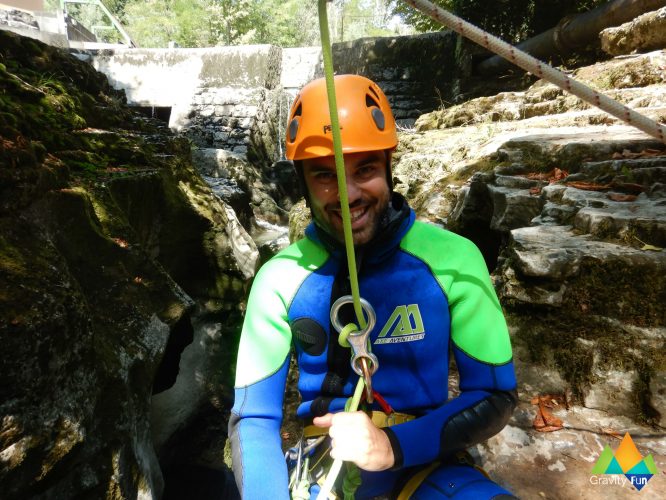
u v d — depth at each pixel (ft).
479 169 12.25
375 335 3.34
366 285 3.37
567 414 5.13
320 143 3.12
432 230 3.52
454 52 34.76
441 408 3.11
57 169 7.97
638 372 5.03
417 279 3.32
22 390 4.45
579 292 5.62
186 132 38.58
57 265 5.74
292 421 6.91
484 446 4.76
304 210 16.74
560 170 9.62
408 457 2.85
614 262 5.50
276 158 42.83
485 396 3.16
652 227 5.91
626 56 16.17
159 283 8.80
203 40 81.51
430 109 36.04
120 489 5.69
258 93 38.81
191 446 11.33
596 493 4.16
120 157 12.37
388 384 3.32
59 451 4.67
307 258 3.57
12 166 6.10
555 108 16.34
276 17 82.33
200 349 13.37
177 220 13.17
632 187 7.60
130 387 6.70
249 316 3.64
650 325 5.16
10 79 10.52
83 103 13.83
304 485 3.21
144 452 6.72
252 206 31.71
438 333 3.30
